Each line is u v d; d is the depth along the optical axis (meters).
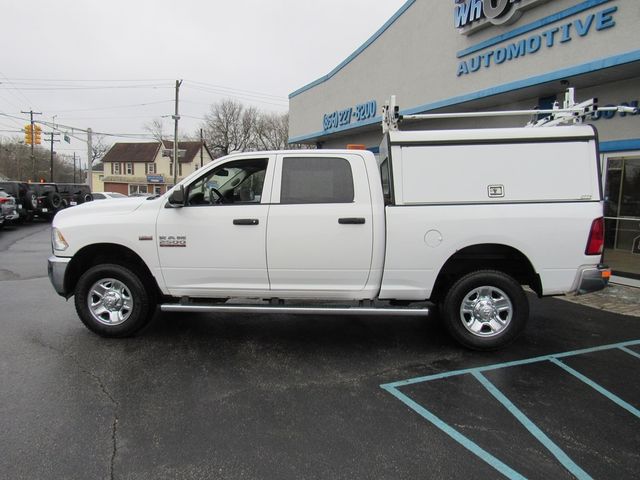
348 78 15.35
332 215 4.39
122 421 3.18
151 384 3.77
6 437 2.96
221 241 4.50
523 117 9.94
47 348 4.56
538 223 4.30
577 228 4.30
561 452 2.87
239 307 4.53
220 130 63.47
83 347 4.60
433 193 4.37
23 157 70.81
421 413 3.34
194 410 3.35
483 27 9.49
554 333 5.19
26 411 3.30
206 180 4.62
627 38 6.81
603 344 4.83
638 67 6.90
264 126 64.00
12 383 3.75
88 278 4.73
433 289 4.83
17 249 12.29
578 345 4.80
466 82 10.13
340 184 4.48
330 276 4.50
